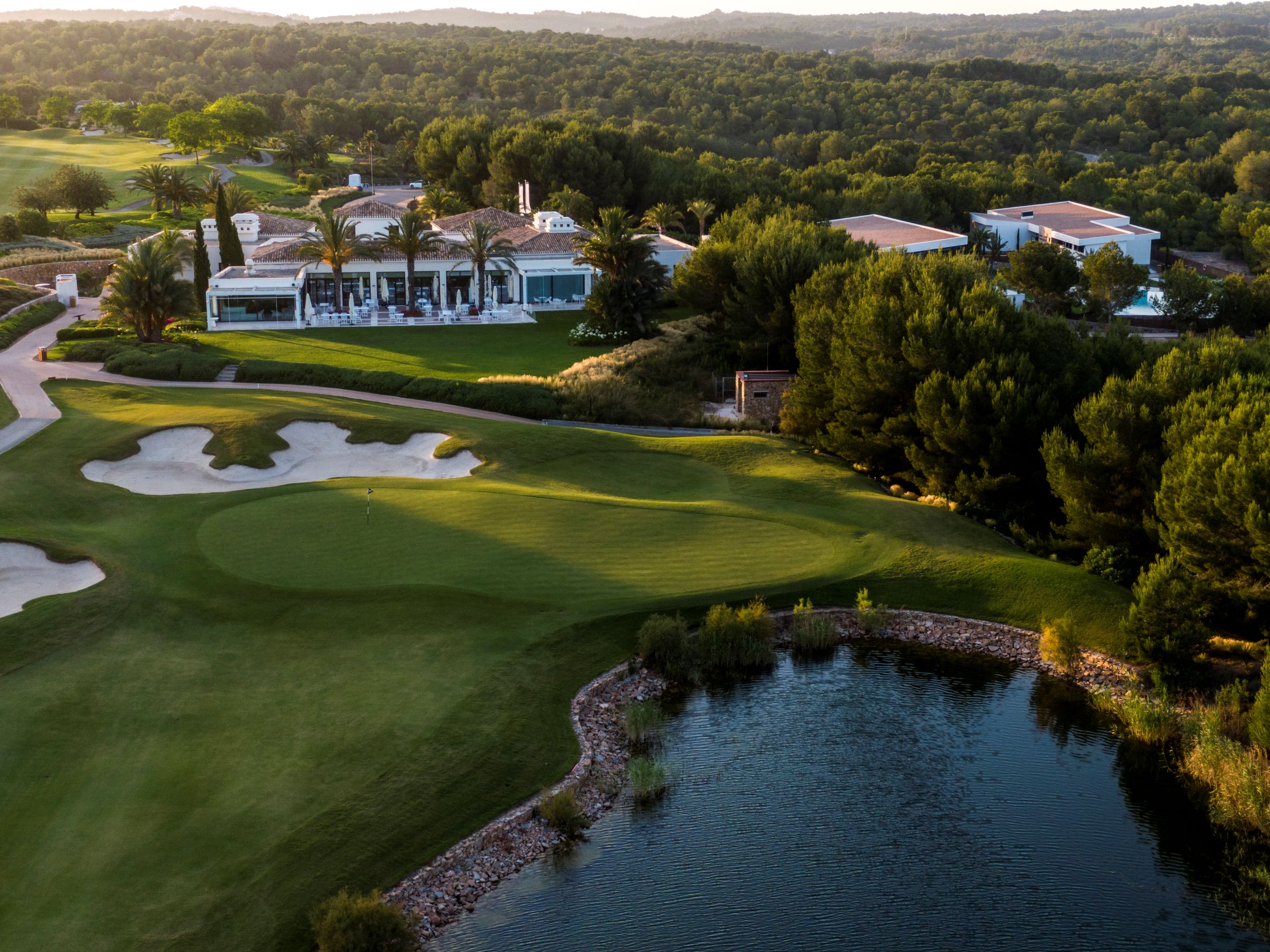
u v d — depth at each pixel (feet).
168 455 184.75
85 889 77.41
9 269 361.92
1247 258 461.78
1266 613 121.90
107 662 110.32
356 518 150.61
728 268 258.78
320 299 323.16
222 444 184.85
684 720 111.55
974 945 79.92
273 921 77.00
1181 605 116.57
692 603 129.80
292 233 361.51
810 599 135.13
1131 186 571.69
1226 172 594.24
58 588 129.49
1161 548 136.87
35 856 80.53
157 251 264.93
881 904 84.07
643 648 120.67
